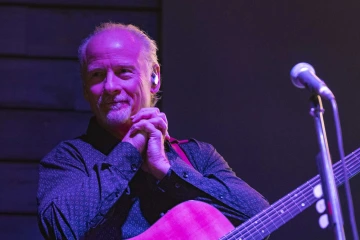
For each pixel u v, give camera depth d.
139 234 7.66
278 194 11.47
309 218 11.41
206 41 11.62
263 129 11.55
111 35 8.34
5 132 11.45
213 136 11.47
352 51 11.73
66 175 8.05
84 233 7.46
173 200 8.05
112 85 8.06
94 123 8.45
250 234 7.66
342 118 11.64
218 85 11.56
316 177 7.96
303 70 6.96
